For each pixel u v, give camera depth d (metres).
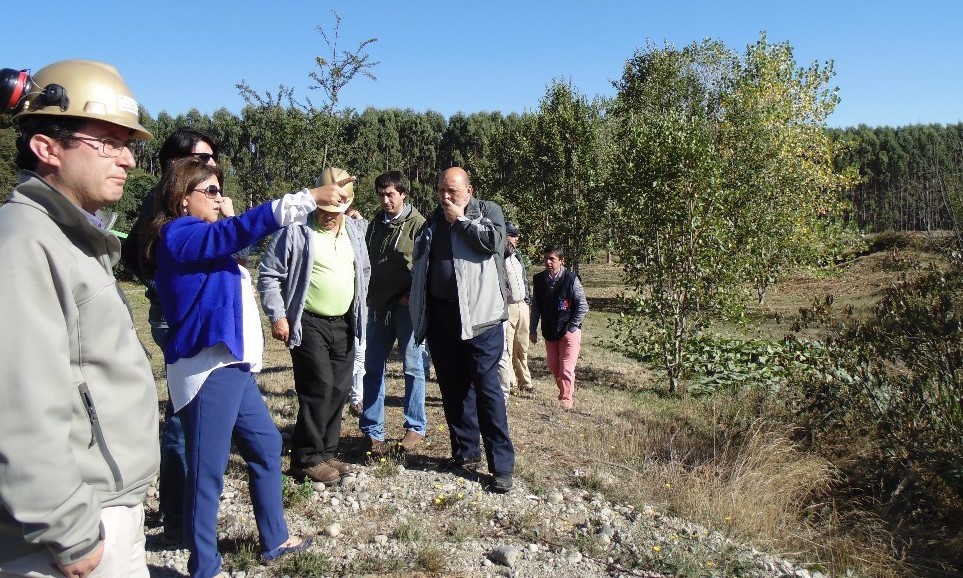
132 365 1.98
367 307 5.63
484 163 26.97
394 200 5.60
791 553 4.87
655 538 4.46
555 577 3.88
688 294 10.61
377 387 5.57
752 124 17.92
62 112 1.92
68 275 1.81
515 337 8.84
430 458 5.54
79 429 1.85
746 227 11.27
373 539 4.07
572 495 5.14
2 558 1.76
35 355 1.67
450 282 4.94
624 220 11.21
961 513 6.00
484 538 4.26
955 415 6.22
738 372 10.91
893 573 4.96
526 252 23.33
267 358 10.05
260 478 3.56
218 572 3.32
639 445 6.65
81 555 1.73
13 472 1.63
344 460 5.41
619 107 28.48
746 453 6.32
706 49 27.77
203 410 3.20
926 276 6.91
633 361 12.99
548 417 7.58
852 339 7.32
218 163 3.78
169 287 3.18
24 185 1.81
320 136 12.12
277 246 4.56
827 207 21.73
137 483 1.99
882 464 6.59
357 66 12.02
